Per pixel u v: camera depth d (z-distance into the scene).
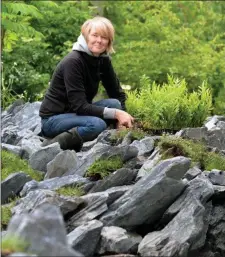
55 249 3.89
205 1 16.55
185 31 13.98
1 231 5.35
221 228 6.04
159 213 5.75
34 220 3.98
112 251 5.34
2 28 10.95
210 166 6.71
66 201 5.58
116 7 16.12
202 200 5.84
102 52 7.63
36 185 6.04
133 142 7.18
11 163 6.72
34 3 12.24
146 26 14.79
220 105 10.98
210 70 12.38
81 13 14.25
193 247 5.68
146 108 8.06
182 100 8.14
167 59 13.25
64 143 7.42
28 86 12.32
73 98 7.56
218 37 13.54
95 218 5.61
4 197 6.04
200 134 7.50
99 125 7.49
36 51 13.13
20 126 8.92
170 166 5.69
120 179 6.14
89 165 6.41
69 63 7.56
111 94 8.24
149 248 5.30
